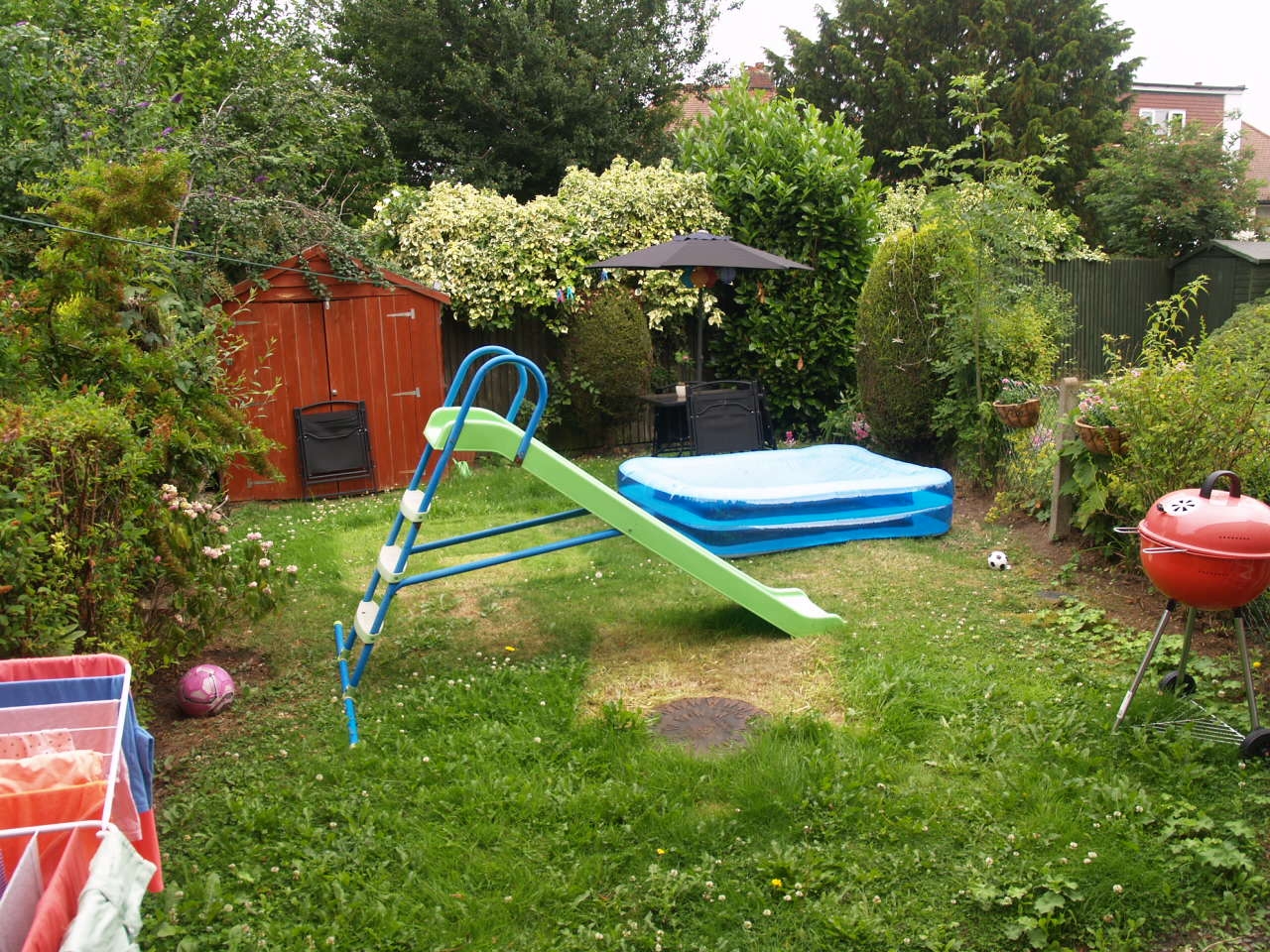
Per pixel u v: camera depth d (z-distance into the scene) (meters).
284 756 3.71
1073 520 6.14
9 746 2.39
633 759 3.62
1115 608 5.19
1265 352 4.91
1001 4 24.48
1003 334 7.88
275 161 8.87
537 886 2.91
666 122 21.92
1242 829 3.04
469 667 4.59
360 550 6.89
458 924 2.76
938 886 2.88
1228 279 13.59
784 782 3.37
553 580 6.04
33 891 1.70
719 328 11.09
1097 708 3.92
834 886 2.89
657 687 4.38
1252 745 3.47
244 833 3.18
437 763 3.62
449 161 19.61
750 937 2.70
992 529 6.99
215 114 8.63
